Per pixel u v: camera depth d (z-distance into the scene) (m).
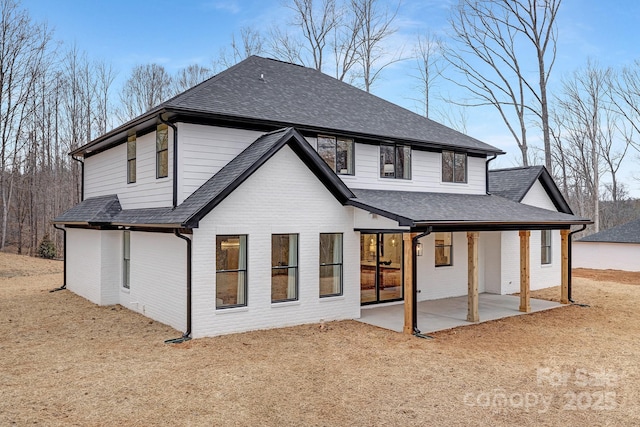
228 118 11.30
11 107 29.05
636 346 9.93
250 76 14.80
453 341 10.18
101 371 7.89
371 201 12.31
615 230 27.81
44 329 10.88
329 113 14.13
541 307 14.31
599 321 12.45
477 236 12.18
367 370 8.12
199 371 7.93
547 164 26.56
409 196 14.04
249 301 10.64
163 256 11.16
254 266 10.71
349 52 32.62
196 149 11.10
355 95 17.09
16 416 6.10
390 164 14.72
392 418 6.23
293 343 9.75
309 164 11.57
